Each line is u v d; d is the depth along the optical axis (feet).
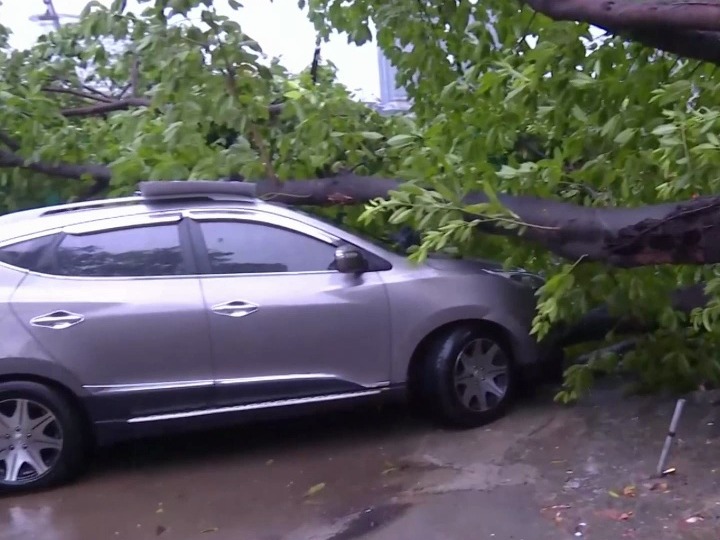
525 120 20.34
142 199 20.36
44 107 26.66
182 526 16.70
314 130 22.63
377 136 23.06
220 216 20.13
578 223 17.84
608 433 19.35
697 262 16.67
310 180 23.49
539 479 17.28
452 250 21.40
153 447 21.75
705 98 17.34
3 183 28.12
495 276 21.61
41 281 19.06
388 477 18.35
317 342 20.01
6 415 18.78
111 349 18.89
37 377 18.79
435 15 23.06
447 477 17.97
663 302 19.84
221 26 22.02
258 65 22.44
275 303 19.74
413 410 23.04
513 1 21.11
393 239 23.15
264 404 19.84
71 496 18.71
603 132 18.13
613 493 16.24
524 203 18.78
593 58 18.30
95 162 27.84
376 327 20.40
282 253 20.34
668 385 21.91
